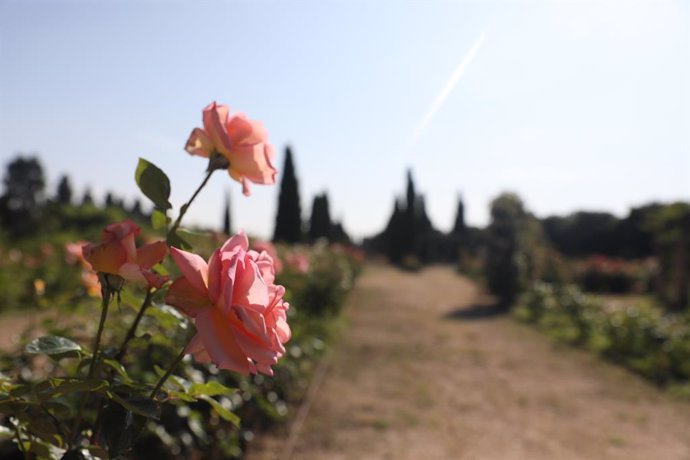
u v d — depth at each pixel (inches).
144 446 98.9
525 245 540.1
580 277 656.4
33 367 88.8
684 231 486.3
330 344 278.1
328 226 1365.7
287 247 360.8
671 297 518.0
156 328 86.7
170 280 35.1
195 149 37.7
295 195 1124.5
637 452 158.4
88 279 84.8
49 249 307.9
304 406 183.8
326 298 306.7
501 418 184.7
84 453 30.5
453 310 471.8
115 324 85.4
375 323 381.7
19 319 231.5
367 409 187.0
